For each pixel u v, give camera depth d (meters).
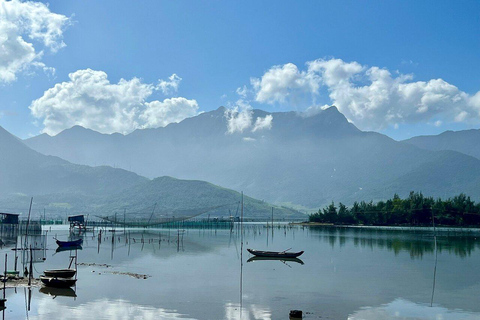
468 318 35.81
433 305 39.75
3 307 37.19
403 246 97.19
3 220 103.88
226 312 36.53
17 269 57.47
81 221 149.75
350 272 57.78
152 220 174.75
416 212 192.00
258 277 52.94
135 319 34.38
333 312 37.09
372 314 36.66
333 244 103.75
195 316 35.31
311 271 58.44
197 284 47.88
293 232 157.88
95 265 61.97
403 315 36.41
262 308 37.91
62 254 76.94
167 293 43.03
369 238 123.62
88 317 34.78
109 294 42.22
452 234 140.75
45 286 44.75
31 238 103.56
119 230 161.62
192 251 84.50
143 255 76.31
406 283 49.94
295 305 39.09
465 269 61.00
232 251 85.19
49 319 34.22
